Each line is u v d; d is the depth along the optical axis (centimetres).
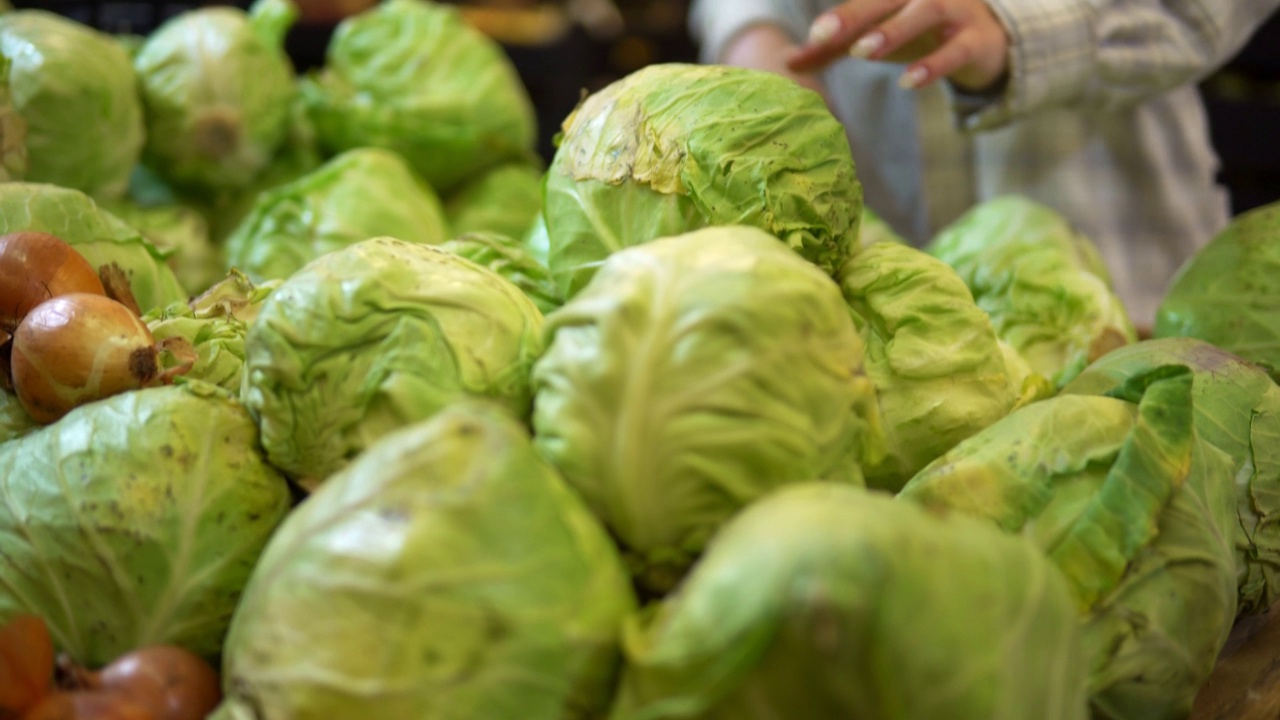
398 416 84
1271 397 100
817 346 79
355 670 72
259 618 76
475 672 72
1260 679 91
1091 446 86
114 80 136
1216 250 124
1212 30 146
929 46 137
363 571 73
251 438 87
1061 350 123
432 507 74
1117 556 82
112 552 83
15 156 127
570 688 74
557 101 266
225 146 150
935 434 95
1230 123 221
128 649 83
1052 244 133
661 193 94
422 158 167
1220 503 87
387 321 85
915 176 197
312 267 87
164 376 93
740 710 70
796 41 193
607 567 76
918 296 98
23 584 84
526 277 105
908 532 71
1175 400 85
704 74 98
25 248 94
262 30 163
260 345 85
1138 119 179
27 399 91
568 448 78
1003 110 138
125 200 148
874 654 68
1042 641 72
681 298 79
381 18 173
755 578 69
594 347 79
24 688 76
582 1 347
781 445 77
